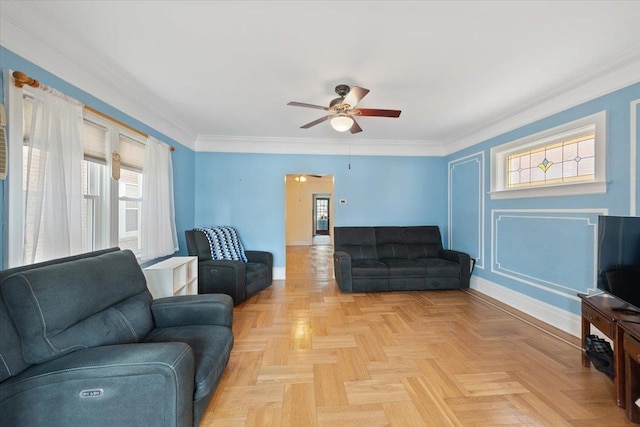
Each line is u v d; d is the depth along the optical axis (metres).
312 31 1.80
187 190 4.22
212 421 1.54
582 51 2.01
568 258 2.66
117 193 2.56
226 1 1.55
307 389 1.82
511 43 1.92
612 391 1.80
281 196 4.69
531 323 2.88
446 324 2.85
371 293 3.93
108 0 1.54
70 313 1.32
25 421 1.11
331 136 4.45
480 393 1.79
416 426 1.52
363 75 2.38
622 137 2.21
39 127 1.73
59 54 1.94
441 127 3.91
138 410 1.14
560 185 2.69
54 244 1.77
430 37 1.86
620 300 1.83
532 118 3.05
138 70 2.32
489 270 3.78
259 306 3.39
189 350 1.30
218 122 3.73
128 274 1.83
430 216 4.95
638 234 1.70
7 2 1.53
